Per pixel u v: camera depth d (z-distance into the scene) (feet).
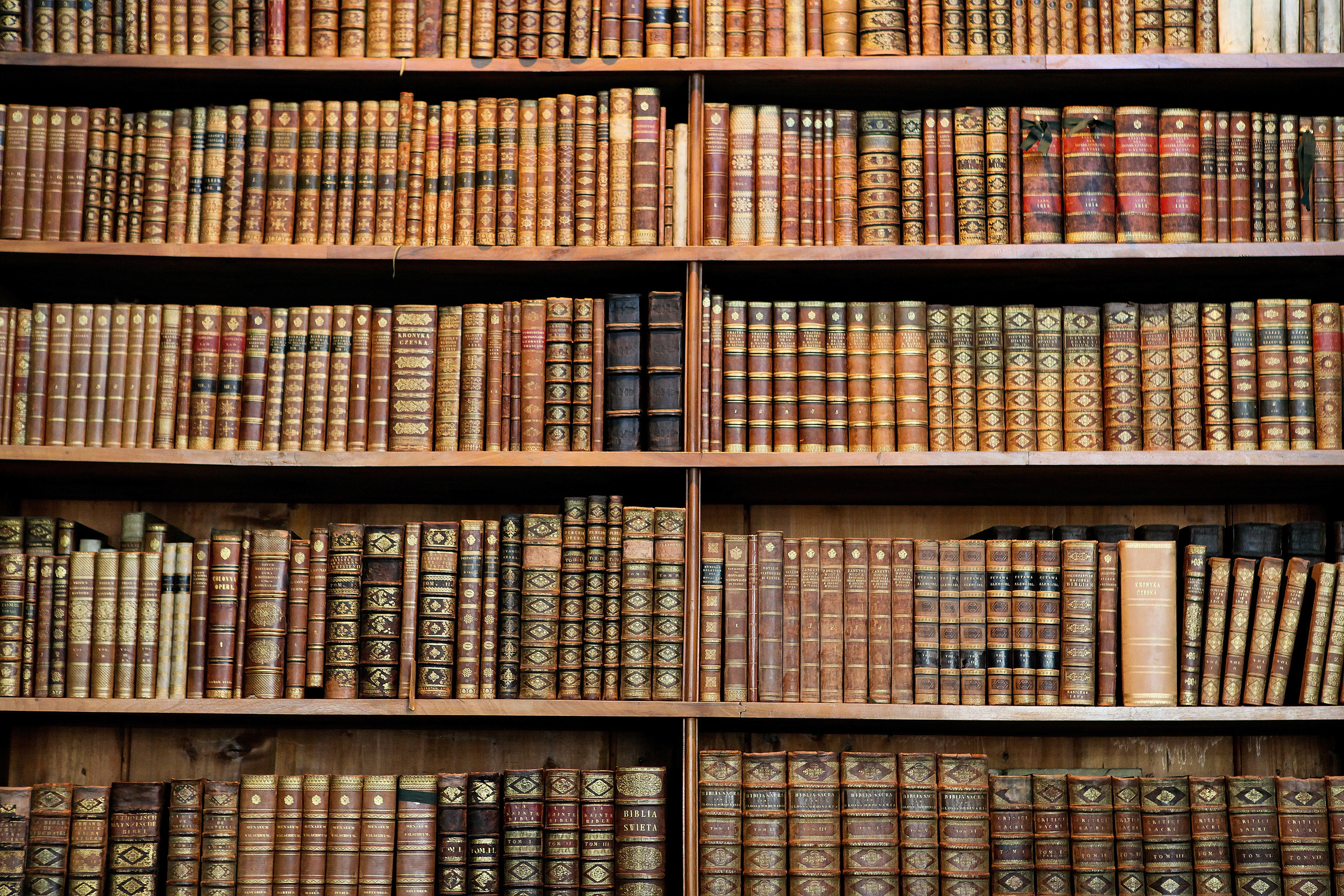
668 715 7.16
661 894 7.11
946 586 7.45
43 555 7.41
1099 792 7.23
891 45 7.74
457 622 7.41
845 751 7.43
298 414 7.55
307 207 7.69
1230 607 7.40
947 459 7.33
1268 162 7.70
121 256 7.57
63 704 7.11
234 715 7.33
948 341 7.68
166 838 7.20
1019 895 7.13
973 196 7.72
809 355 7.65
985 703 7.32
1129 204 7.63
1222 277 7.92
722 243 7.68
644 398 7.67
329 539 7.51
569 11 7.84
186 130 7.79
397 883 7.13
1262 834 7.17
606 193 7.71
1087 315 7.70
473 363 7.65
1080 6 7.77
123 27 7.71
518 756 8.39
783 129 7.81
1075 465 7.32
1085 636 7.33
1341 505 8.52
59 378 7.48
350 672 7.32
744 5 7.84
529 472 7.58
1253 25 7.70
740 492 8.25
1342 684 7.27
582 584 7.42
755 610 7.40
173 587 7.34
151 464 7.41
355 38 7.78
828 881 7.10
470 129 7.79
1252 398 7.53
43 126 7.68
